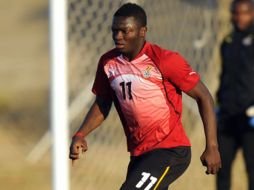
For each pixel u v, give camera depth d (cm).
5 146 4403
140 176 1672
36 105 5616
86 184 3108
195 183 2891
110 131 3102
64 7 2314
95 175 3122
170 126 1709
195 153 2952
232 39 2366
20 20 8506
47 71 7012
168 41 2941
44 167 3931
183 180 2888
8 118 5084
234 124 2334
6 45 7781
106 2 2788
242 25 2348
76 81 3344
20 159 4097
